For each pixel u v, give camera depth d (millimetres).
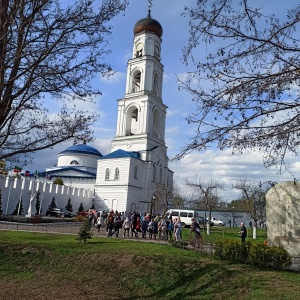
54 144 10227
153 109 60406
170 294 12484
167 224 25875
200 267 14172
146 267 14539
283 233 16641
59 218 39969
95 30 10070
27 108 10930
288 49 6020
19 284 13188
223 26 6250
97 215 34125
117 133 60906
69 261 15367
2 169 11805
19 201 42031
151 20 63625
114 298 12281
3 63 8617
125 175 53844
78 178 63000
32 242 18250
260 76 6102
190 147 6570
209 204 44000
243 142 6359
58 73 9727
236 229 46062
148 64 61312
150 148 58250
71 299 11812
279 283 12188
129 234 28953
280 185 17281
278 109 6113
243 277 12875
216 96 6289
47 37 9539
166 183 61781
